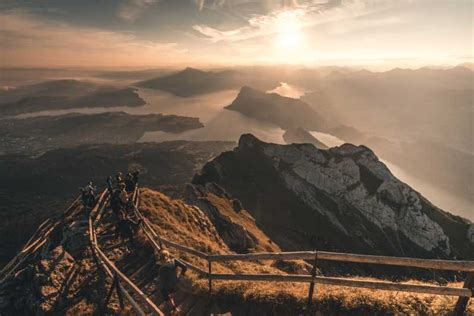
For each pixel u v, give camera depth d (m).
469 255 122.19
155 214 21.19
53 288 12.57
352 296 10.05
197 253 12.78
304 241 94.19
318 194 129.62
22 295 12.68
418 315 8.99
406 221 123.69
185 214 25.00
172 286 10.47
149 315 11.15
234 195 125.56
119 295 11.52
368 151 141.00
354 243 112.12
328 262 58.31
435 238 121.56
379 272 65.31
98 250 13.66
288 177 133.38
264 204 122.38
